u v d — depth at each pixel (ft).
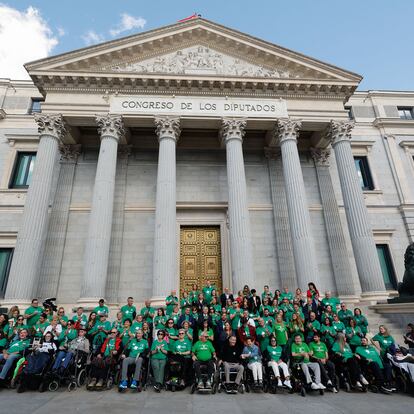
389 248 77.87
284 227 72.23
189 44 72.28
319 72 70.38
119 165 74.33
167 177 60.70
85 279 52.70
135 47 69.00
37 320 39.32
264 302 43.39
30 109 85.61
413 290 50.08
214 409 24.21
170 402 26.27
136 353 31.68
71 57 65.82
